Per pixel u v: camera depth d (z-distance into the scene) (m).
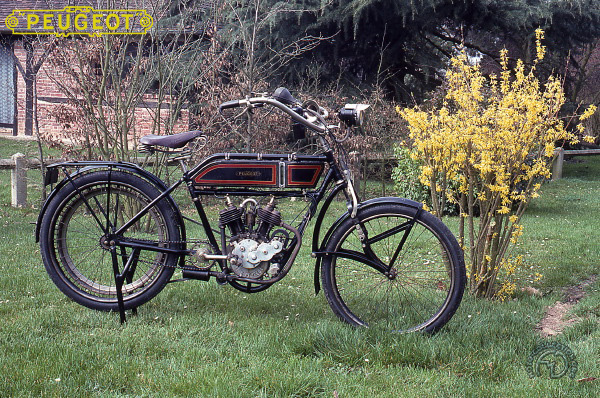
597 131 22.09
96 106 7.13
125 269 3.69
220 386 2.81
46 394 2.71
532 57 15.30
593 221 8.46
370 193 11.45
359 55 13.95
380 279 4.63
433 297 4.29
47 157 9.02
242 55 10.96
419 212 3.57
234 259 3.54
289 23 12.48
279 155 3.62
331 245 3.66
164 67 7.69
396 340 3.38
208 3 9.67
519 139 4.16
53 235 3.84
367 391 2.85
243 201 3.62
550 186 12.96
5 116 18.75
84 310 3.87
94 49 6.93
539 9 13.02
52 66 7.21
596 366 3.16
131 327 3.60
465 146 4.24
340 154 3.68
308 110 3.70
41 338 3.37
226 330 3.62
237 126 8.95
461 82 4.37
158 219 3.83
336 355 3.22
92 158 7.59
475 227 7.81
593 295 4.67
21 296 4.20
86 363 3.03
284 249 3.63
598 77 22.84
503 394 2.84
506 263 4.52
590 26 14.28
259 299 4.27
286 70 12.76
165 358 3.17
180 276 4.72
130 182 3.78
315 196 3.66
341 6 12.01
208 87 9.23
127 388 2.83
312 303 4.22
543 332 3.87
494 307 4.18
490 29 13.80
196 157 8.23
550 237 7.13
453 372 3.10
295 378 2.90
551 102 4.24
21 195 8.92
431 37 15.81
